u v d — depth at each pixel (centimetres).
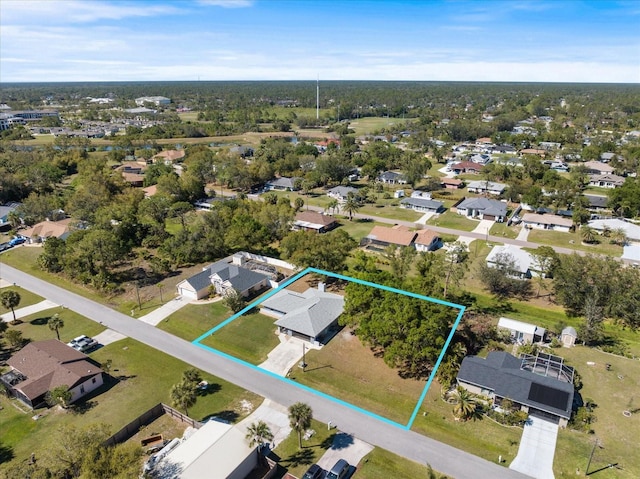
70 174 15462
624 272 6238
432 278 5938
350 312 5416
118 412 4450
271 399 4644
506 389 4481
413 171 13538
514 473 3734
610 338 5781
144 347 5562
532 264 7375
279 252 8619
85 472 3228
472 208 10969
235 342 5653
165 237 9181
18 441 4084
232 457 3656
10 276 7619
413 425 4275
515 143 19412
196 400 4541
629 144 17725
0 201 11544
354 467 3784
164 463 3559
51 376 4741
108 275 7331
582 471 3744
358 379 4938
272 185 14125
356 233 9806
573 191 11650
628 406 4512
